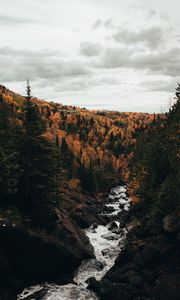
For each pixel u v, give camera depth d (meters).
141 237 32.25
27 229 30.23
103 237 45.25
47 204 34.03
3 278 27.22
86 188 82.44
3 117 40.31
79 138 154.88
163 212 30.34
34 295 27.53
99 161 128.50
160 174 37.75
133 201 48.50
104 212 66.31
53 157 36.00
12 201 33.41
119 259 30.64
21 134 32.56
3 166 29.39
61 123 178.50
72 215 50.31
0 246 28.22
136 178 49.28
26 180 32.84
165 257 26.42
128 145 170.00
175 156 31.56
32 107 33.44
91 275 32.41
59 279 30.48
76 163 93.06
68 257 31.72
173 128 35.62
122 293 25.47
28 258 29.70
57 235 34.34
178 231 26.84
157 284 24.34
